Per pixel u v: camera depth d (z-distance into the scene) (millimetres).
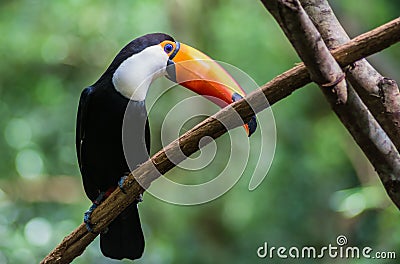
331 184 14555
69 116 15508
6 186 14672
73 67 15781
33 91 15633
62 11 15211
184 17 14797
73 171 15180
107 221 5695
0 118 15344
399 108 4801
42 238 11961
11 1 15492
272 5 4227
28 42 15383
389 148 4922
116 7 14969
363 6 13414
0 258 10867
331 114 15086
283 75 4770
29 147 15109
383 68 11016
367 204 9562
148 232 13961
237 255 14070
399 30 4492
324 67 4473
